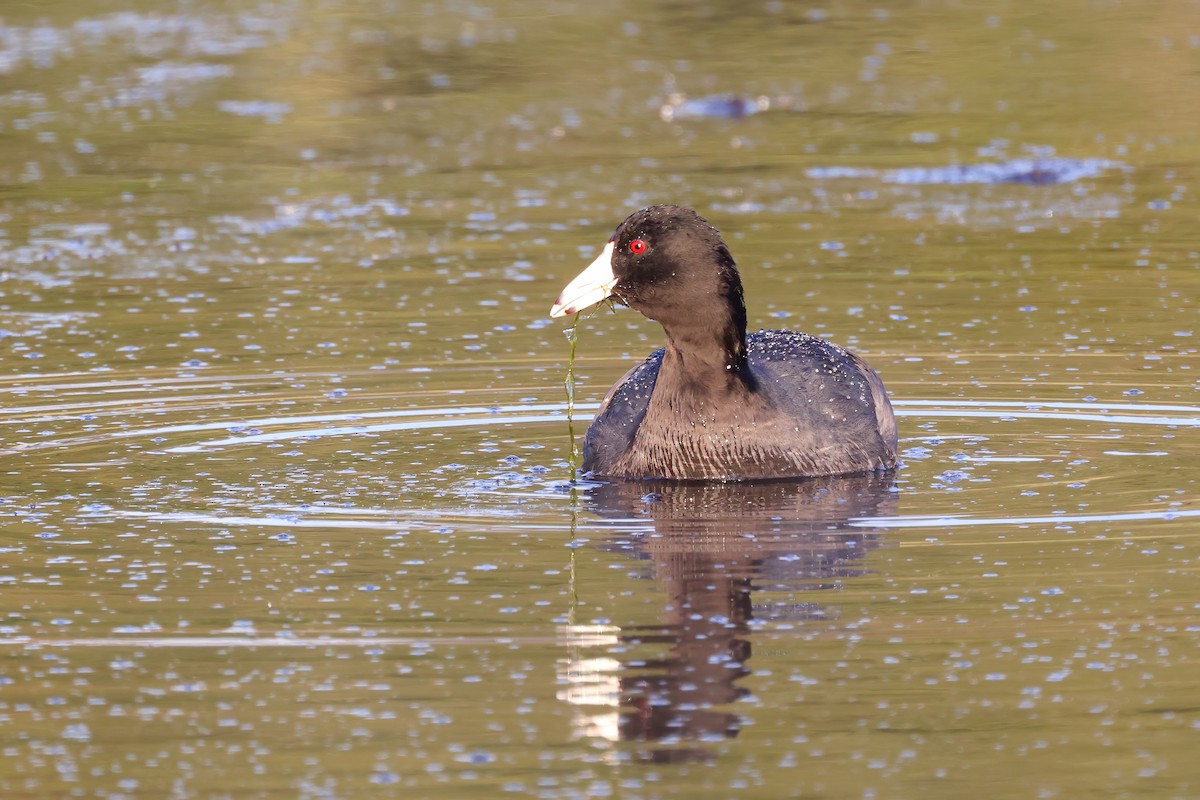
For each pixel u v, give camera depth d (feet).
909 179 84.12
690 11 132.77
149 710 28.50
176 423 48.01
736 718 28.07
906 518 39.09
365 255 71.10
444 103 103.76
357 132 96.48
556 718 28.12
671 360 43.52
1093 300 61.82
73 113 100.27
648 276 42.80
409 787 25.80
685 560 35.99
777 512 39.81
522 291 64.80
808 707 28.48
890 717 28.07
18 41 121.08
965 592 33.71
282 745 27.22
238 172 87.25
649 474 43.42
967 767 26.30
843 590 33.94
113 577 35.12
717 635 31.50
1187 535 37.27
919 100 102.42
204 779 26.12
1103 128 94.17
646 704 28.58
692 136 95.20
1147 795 25.35
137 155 90.68
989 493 41.16
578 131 96.68
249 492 41.55
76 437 46.55
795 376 45.14
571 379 47.16
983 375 52.54
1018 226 74.38
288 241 73.82
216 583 34.71
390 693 29.09
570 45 120.37
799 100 103.19
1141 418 47.80
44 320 60.54
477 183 84.84
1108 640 31.12
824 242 71.82
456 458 44.96
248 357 55.47
